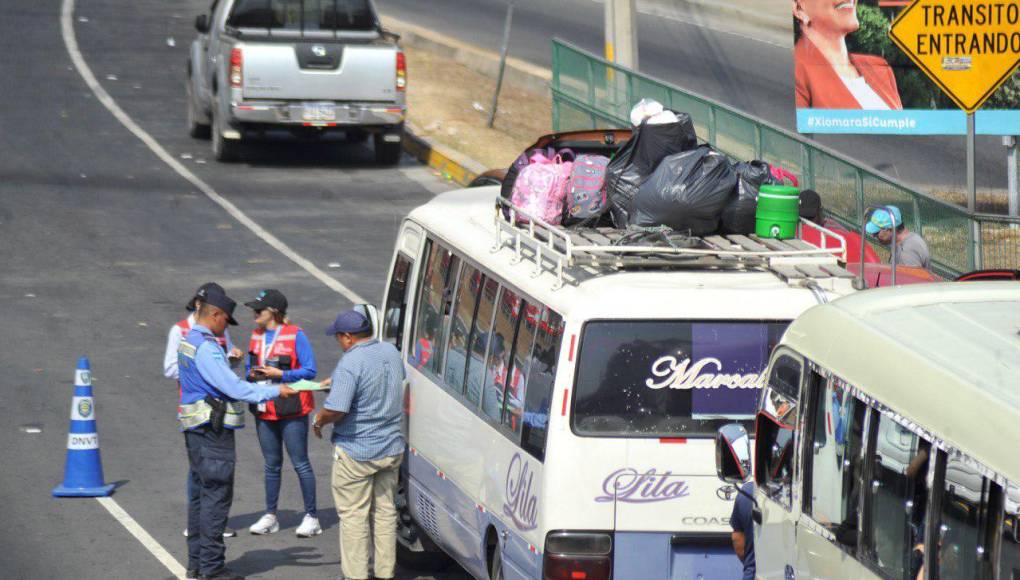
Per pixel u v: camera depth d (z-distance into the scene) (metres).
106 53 122.62
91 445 44.78
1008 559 19.39
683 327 30.17
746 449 27.36
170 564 39.78
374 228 78.50
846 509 24.28
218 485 38.06
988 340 23.27
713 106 75.81
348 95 88.44
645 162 35.47
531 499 30.80
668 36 125.25
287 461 49.34
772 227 34.03
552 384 30.50
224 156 91.19
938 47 60.94
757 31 127.25
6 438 48.88
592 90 88.69
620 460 29.89
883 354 23.44
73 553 40.19
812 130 81.56
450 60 122.12
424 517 39.25
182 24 137.00
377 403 37.16
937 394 21.47
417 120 101.38
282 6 89.88
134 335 60.25
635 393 30.09
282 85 87.38
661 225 34.12
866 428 23.56
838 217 66.50
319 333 60.91
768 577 27.81
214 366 37.56
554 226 35.34
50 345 58.59
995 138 94.62
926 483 21.50
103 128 98.69
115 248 72.81
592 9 140.12
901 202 63.22
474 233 37.81
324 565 40.38
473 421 35.00
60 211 78.81
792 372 26.75
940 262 61.16
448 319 38.00
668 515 29.98
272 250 73.62
